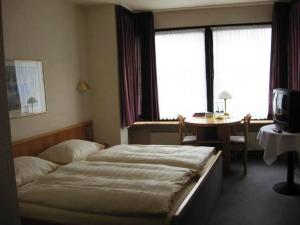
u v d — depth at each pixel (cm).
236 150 507
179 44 551
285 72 518
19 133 342
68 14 438
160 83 564
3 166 74
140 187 246
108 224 220
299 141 351
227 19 530
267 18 520
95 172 294
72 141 390
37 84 370
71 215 229
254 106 538
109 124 497
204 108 557
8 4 327
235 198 368
